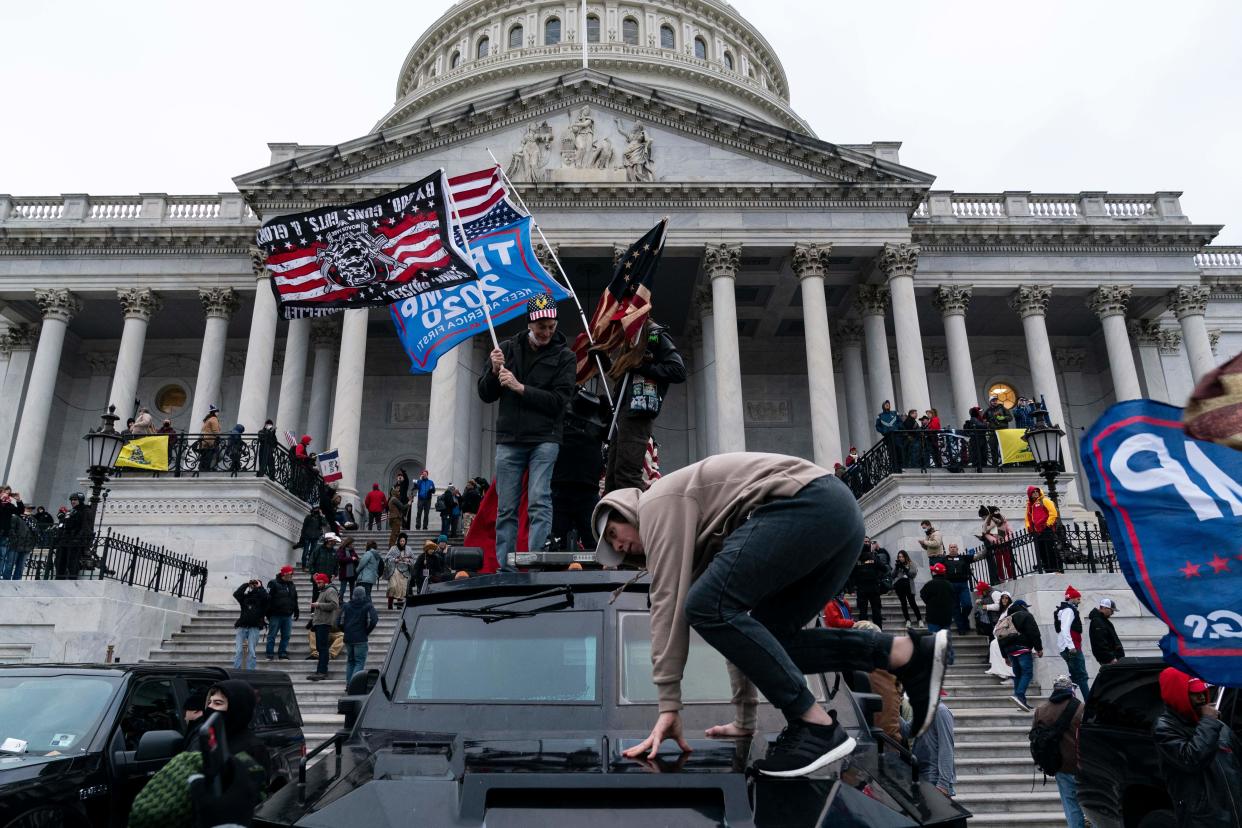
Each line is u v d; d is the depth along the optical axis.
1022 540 20.25
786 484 3.28
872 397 37.84
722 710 4.30
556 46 61.38
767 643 3.15
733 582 3.16
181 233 39.00
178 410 43.91
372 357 44.44
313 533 26.00
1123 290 39.56
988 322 43.78
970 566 22.28
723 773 3.22
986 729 15.02
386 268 9.86
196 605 22.12
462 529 27.44
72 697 7.44
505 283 9.85
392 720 4.42
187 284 39.00
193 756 4.96
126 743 7.27
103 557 19.28
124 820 7.02
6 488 24.42
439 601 4.98
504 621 4.75
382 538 29.16
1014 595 19.08
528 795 3.19
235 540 25.16
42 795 6.41
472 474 38.19
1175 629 4.93
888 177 36.53
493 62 62.06
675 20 65.94
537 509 6.32
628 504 3.73
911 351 34.62
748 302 42.06
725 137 37.34
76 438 43.03
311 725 14.73
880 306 38.59
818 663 3.46
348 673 16.34
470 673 4.55
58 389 42.72
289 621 18.59
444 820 3.08
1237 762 6.68
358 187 36.16
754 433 44.34
